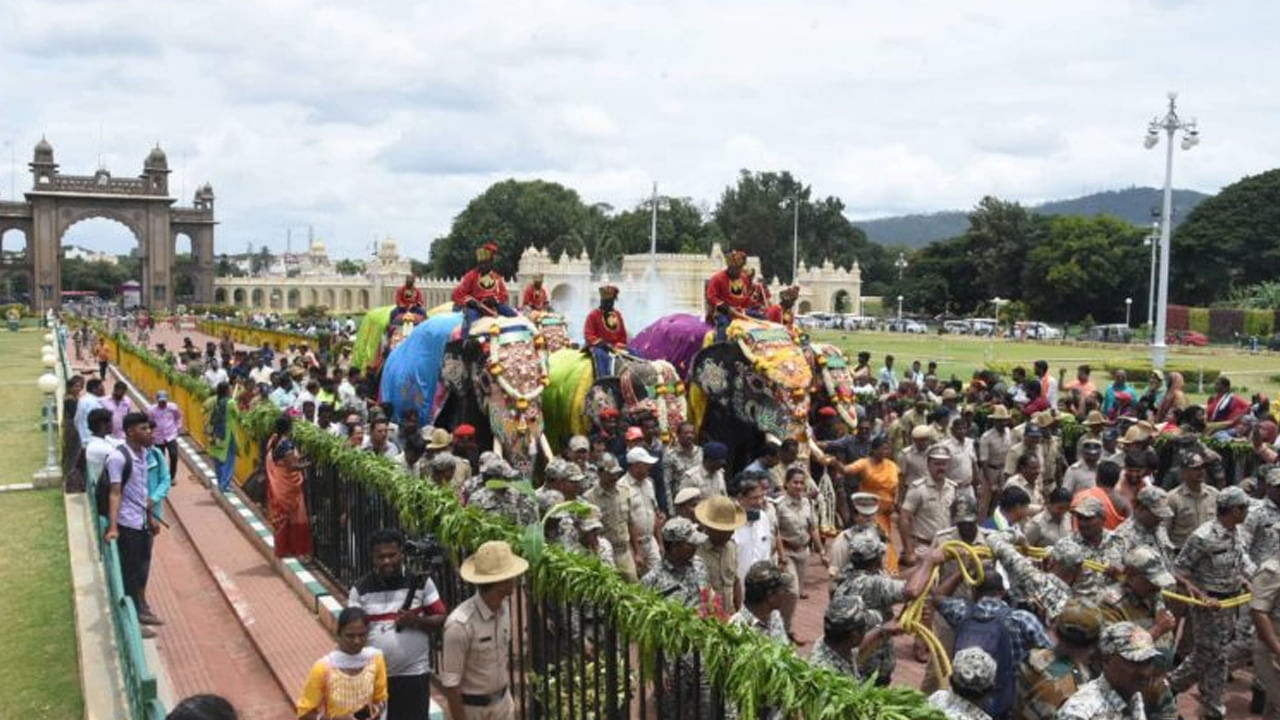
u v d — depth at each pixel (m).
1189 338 77.19
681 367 18.23
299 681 10.02
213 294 113.38
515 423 15.49
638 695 7.30
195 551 15.25
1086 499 8.43
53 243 103.69
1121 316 99.56
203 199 113.25
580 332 50.34
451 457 10.77
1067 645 6.37
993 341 77.19
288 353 40.97
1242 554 9.01
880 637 6.98
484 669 7.30
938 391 21.70
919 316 112.62
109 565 10.73
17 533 16.27
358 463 11.48
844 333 84.31
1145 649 5.60
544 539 8.68
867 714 5.18
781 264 122.25
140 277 109.62
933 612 8.05
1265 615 8.48
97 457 12.22
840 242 130.88
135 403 31.11
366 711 7.15
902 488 13.60
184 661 10.89
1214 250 97.56
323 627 11.58
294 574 12.98
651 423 13.98
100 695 9.11
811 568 14.02
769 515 10.05
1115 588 8.03
